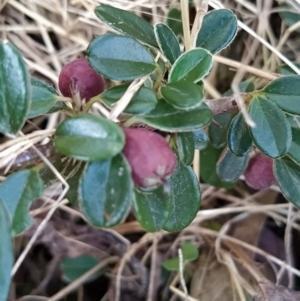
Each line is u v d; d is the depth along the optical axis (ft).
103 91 0.17
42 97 0.16
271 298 0.24
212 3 0.24
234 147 0.19
